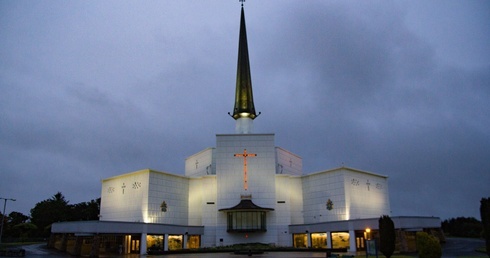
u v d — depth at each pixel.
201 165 76.06
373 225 54.16
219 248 56.00
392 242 35.81
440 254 29.23
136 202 63.34
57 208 93.56
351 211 62.06
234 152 66.69
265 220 63.91
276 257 42.97
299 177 68.69
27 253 51.84
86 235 52.09
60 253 53.56
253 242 62.91
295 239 63.56
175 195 66.38
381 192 69.81
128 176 66.19
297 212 66.94
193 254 50.69
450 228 79.38
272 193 64.94
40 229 90.19
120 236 56.16
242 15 82.69
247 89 76.25
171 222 64.50
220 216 64.38
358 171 65.88
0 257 46.09
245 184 64.94
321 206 64.94
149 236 57.06
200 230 64.38
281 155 74.50
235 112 75.19
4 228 89.12
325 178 65.38
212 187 67.00
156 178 63.81
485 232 27.61
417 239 30.11
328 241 58.97
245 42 80.31
